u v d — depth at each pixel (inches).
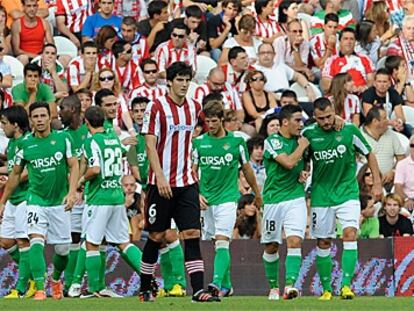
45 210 1641.2
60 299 1622.8
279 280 1787.6
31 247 1630.2
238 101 2231.8
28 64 2063.2
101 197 1651.1
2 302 1524.4
